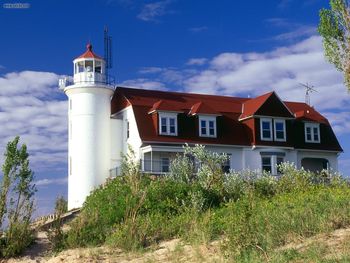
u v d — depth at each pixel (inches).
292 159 1946.4
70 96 1872.5
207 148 1825.8
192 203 922.1
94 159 1809.8
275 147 1898.4
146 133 1763.0
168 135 1787.6
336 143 2039.9
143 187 1004.6
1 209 766.5
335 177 1144.8
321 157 2012.8
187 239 704.4
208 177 1137.4
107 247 740.7
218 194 1051.3
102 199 1050.7
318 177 1203.9
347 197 743.1
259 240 605.0
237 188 1101.7
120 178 1191.6
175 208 919.0
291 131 1968.5
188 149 1323.8
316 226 613.9
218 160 1234.0
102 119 1844.2
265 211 702.5
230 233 619.8
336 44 947.3
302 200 784.3
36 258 745.0
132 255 687.7
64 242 775.1
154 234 765.9
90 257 692.1
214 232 705.6
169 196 965.2
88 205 1090.7
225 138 1859.0
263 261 553.0
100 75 1863.9
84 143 1815.9
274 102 1929.1
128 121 1835.6
